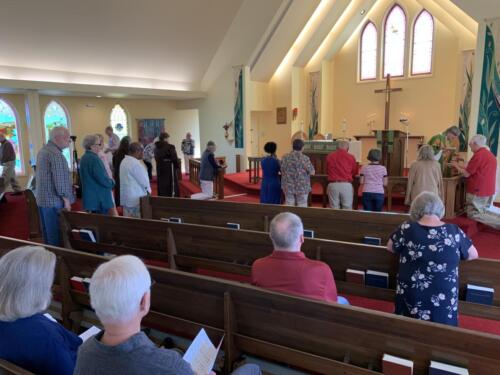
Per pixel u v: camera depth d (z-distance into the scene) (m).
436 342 1.52
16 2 7.16
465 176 5.47
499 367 1.43
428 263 2.12
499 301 2.31
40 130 9.41
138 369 1.06
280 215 2.05
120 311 1.11
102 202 4.41
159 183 6.99
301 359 1.85
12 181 8.85
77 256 2.53
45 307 1.47
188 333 2.21
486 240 5.10
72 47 8.76
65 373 1.43
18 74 8.59
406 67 11.13
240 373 1.63
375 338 1.66
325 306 1.71
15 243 2.83
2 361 1.37
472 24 9.38
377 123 11.82
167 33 9.53
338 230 3.51
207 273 3.89
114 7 8.15
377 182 4.93
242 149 11.45
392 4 11.13
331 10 10.45
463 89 9.85
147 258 3.47
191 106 12.86
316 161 8.95
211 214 4.17
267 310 1.90
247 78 11.07
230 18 9.84
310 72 12.38
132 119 12.43
